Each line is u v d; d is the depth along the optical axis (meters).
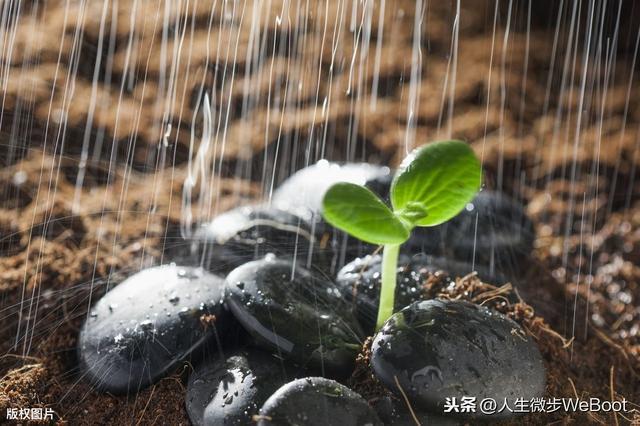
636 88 0.90
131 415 0.54
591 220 0.74
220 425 0.51
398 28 0.97
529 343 0.53
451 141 0.52
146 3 0.92
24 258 0.63
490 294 0.58
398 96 0.87
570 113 0.88
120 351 0.54
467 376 0.50
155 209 0.70
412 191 0.52
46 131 0.75
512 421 0.53
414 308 0.52
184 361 0.54
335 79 0.87
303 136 0.79
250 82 0.82
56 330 0.58
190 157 0.69
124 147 0.76
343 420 0.49
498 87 0.90
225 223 0.64
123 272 0.62
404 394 0.50
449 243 0.63
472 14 1.01
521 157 0.81
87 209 0.69
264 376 0.52
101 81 0.83
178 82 0.83
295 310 0.53
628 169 0.79
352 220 0.49
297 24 0.77
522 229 0.66
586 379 0.58
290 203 0.65
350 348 0.53
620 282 0.67
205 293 0.56
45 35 0.86
